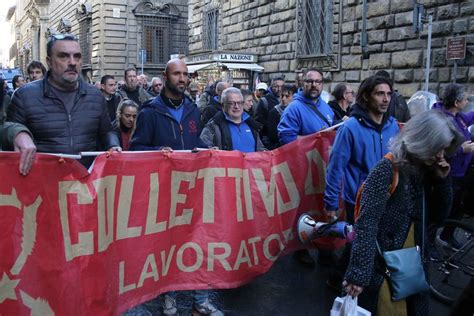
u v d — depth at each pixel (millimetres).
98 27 30828
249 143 5125
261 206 4473
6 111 3562
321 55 13805
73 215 3266
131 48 31562
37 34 54750
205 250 4117
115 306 3562
